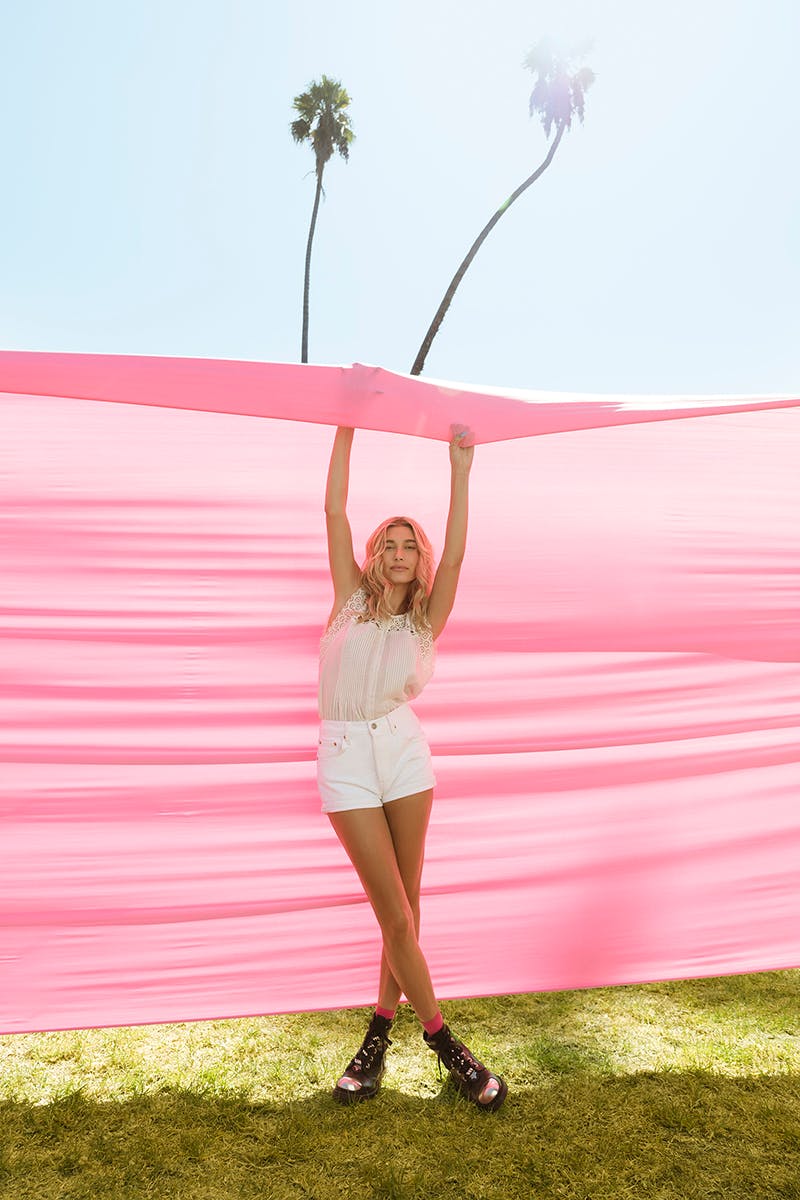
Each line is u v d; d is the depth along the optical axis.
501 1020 3.83
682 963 3.91
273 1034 3.69
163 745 3.62
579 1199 2.63
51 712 3.52
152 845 3.62
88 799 3.57
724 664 3.89
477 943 3.87
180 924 3.65
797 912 3.94
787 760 3.93
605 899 3.91
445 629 3.85
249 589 3.60
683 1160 2.82
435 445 3.48
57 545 3.42
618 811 3.92
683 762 3.92
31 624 3.47
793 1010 3.96
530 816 3.90
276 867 3.71
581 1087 3.25
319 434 3.35
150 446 3.33
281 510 3.54
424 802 3.16
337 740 3.11
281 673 3.67
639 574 3.81
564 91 19.67
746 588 3.81
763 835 3.94
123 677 3.57
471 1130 2.97
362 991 3.77
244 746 3.68
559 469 3.63
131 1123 2.97
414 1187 2.66
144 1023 3.61
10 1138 2.88
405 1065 3.40
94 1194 2.62
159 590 3.54
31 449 3.29
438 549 3.87
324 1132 2.94
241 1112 3.05
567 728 3.90
